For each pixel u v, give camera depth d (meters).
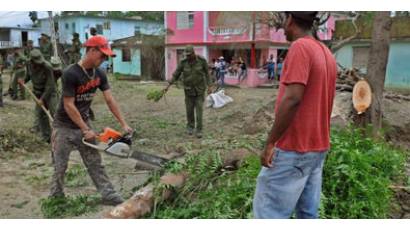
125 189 4.78
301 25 2.47
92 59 3.98
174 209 3.66
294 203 2.50
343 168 3.73
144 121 9.38
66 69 3.98
